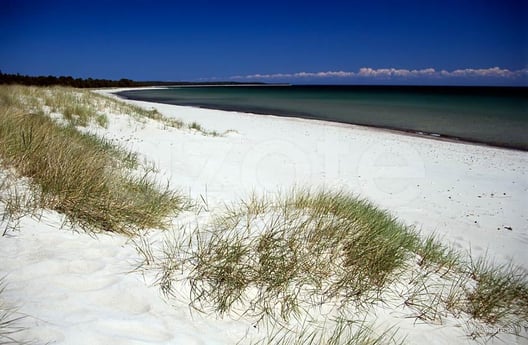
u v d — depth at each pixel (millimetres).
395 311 2955
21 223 3088
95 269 2748
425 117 24547
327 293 2971
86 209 3629
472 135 16531
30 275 2457
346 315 2777
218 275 2904
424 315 2984
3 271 2420
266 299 2783
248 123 19016
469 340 2814
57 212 3492
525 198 8023
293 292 2869
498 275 4223
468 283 3717
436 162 11250
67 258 2795
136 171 6473
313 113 27547
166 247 3359
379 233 3975
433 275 3676
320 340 2309
